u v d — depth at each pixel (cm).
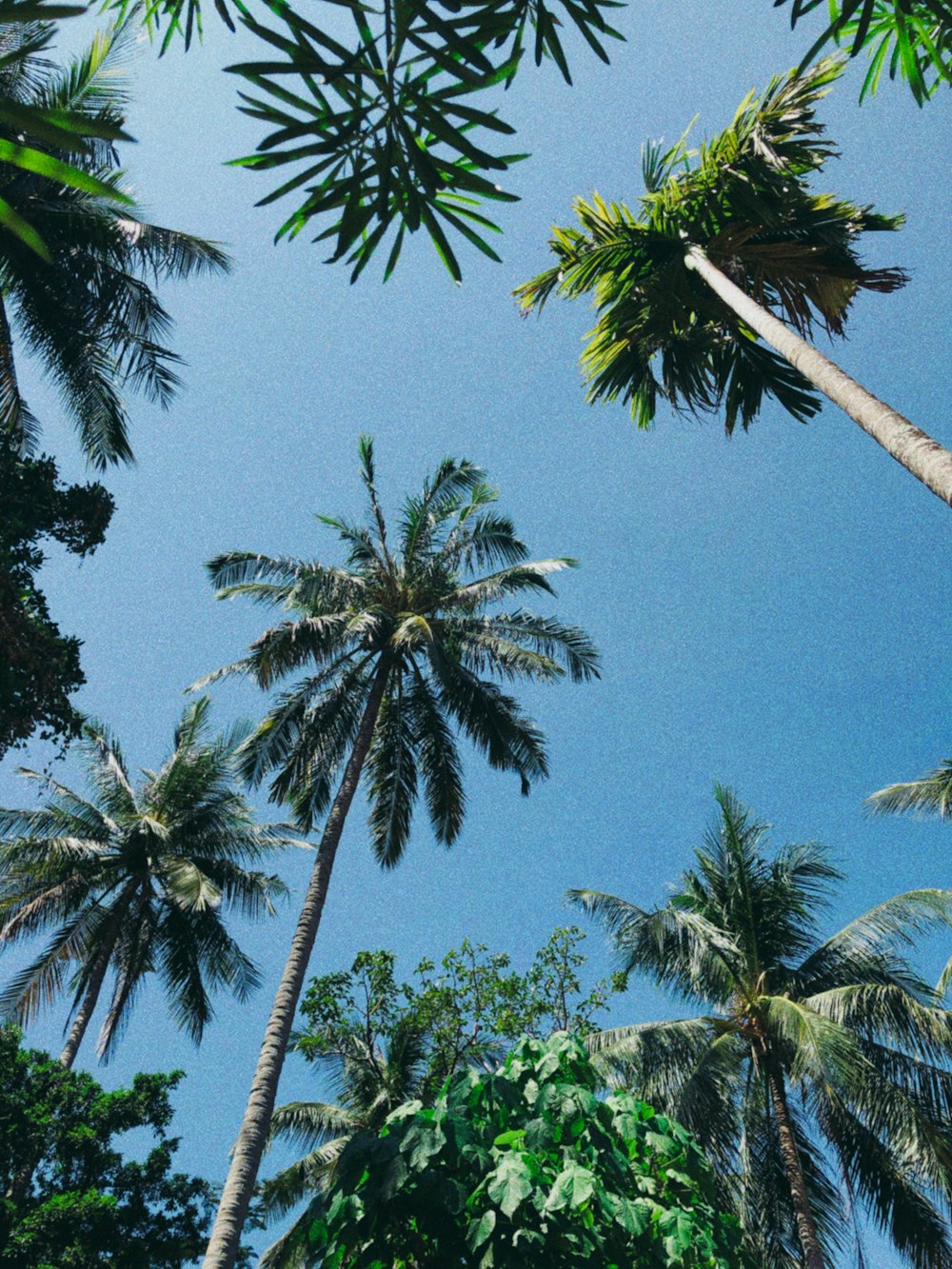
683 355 936
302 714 1795
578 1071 504
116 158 1518
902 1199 1662
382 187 235
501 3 233
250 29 219
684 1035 1767
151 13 309
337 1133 2136
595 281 968
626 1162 457
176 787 2273
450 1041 2050
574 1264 400
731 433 955
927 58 429
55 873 2152
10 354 1515
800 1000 1828
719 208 905
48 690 1142
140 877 2203
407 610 1934
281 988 1385
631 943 1866
